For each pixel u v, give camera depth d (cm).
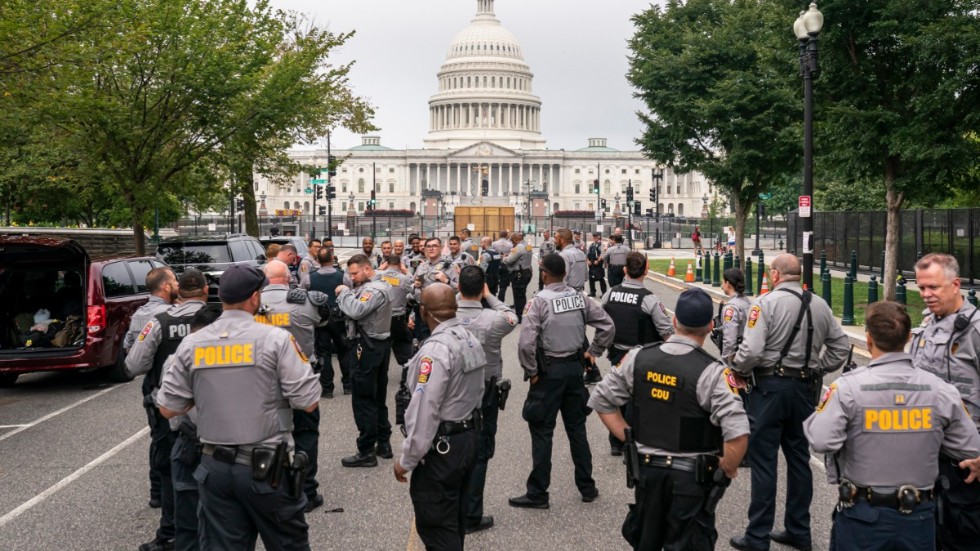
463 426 615
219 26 2428
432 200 14925
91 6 1767
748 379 745
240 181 2992
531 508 826
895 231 2416
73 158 2434
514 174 17825
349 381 1409
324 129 4047
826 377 1471
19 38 1689
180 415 602
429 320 639
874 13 2223
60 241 1427
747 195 3678
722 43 3522
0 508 840
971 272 2972
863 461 511
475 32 18612
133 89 2264
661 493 541
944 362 630
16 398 1414
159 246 1986
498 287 2628
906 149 2167
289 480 559
